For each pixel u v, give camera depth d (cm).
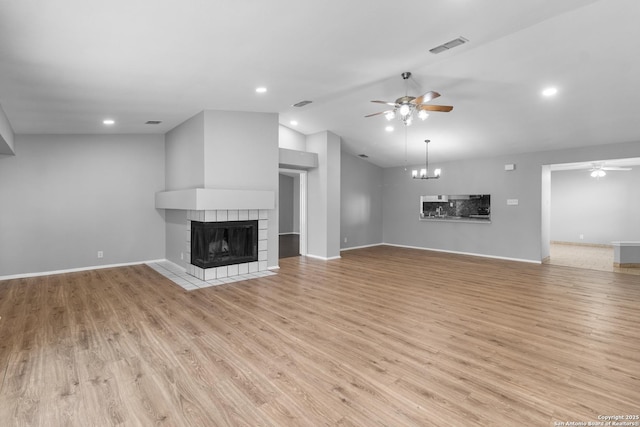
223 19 263
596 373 253
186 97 466
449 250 865
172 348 294
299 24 285
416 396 223
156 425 194
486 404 214
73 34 260
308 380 243
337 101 555
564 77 430
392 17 287
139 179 668
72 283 515
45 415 202
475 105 536
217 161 554
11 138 494
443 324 353
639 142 599
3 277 540
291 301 430
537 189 715
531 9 295
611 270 634
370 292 474
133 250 662
